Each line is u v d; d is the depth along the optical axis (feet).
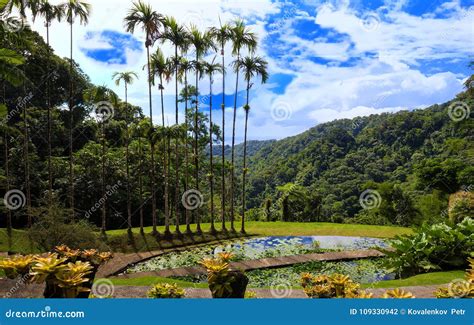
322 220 118.01
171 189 106.73
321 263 43.75
